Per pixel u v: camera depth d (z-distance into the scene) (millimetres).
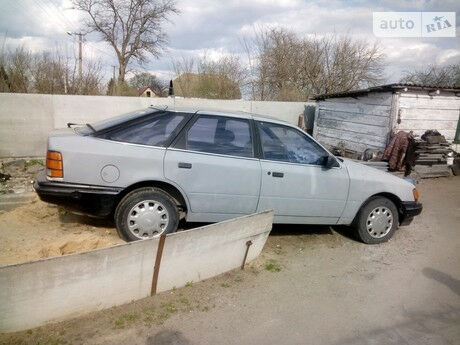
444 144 9750
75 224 4762
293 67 26234
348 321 3285
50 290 2750
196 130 4336
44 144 10625
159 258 3283
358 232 5129
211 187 4285
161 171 4094
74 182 3889
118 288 3119
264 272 4078
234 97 22359
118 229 4078
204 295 3492
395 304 3629
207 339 2885
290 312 3354
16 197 5906
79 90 16078
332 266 4383
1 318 2615
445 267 4578
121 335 2824
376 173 5137
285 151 4684
